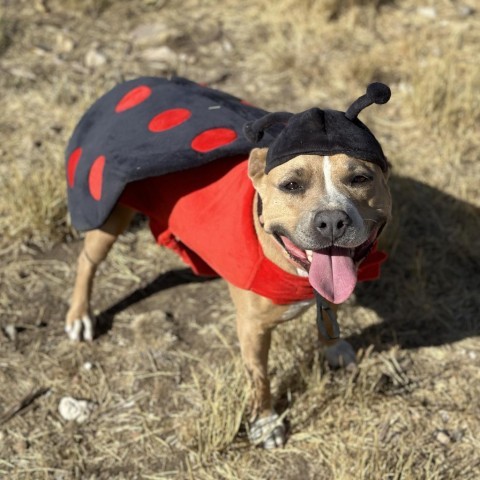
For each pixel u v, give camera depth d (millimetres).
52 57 2537
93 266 1767
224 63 2537
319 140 1303
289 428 1646
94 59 2521
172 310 1862
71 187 1678
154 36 2615
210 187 1514
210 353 1773
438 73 2385
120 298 1886
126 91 1688
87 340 1795
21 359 1760
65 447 1621
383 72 2494
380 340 1802
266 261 1425
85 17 2717
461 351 1779
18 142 2229
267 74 2492
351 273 1356
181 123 1554
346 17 2719
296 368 1730
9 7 2748
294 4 2736
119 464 1597
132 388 1714
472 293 1897
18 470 1587
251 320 1500
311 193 1319
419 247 1993
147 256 1979
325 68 2512
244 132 1401
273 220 1355
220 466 1587
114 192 1552
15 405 1682
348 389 1675
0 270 1925
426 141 2262
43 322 1831
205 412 1631
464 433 1631
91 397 1700
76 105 2352
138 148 1543
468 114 2291
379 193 1354
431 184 2139
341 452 1600
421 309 1861
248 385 1596
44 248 1984
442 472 1568
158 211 1608
